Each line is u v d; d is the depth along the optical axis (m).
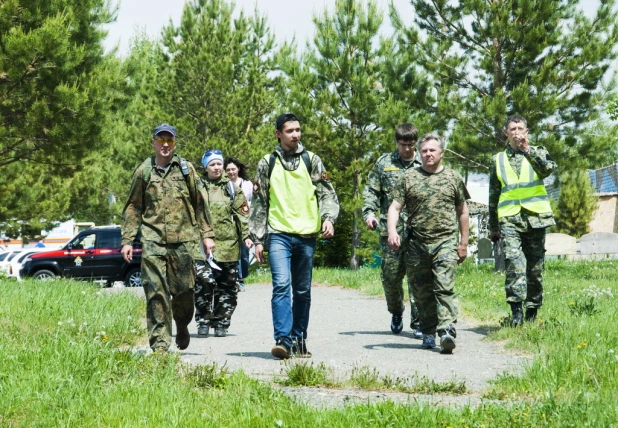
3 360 10.39
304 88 53.78
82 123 36.59
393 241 13.83
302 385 10.35
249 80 62.59
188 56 60.47
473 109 40.28
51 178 58.22
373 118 53.53
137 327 15.62
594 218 77.31
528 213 16.00
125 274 42.84
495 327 16.69
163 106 62.75
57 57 34.59
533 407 8.14
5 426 7.94
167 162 12.35
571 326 14.68
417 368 11.89
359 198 53.47
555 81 38.84
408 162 15.73
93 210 81.50
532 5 38.62
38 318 15.62
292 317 13.23
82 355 10.55
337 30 53.41
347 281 30.97
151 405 8.46
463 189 13.97
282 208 13.12
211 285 16.52
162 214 12.17
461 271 39.28
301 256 13.19
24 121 36.97
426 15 41.75
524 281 15.89
